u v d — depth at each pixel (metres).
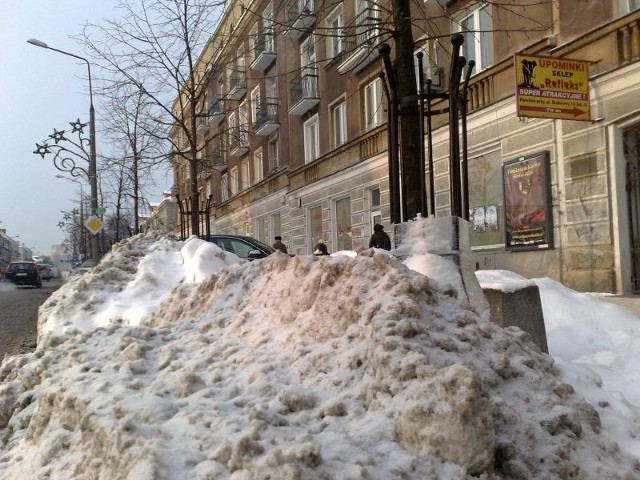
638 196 9.93
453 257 4.66
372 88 17.95
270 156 27.41
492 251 12.70
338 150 19.64
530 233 11.49
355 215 18.84
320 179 21.23
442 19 13.95
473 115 13.07
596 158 10.16
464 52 13.66
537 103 9.84
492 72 12.48
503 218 12.38
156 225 43.38
